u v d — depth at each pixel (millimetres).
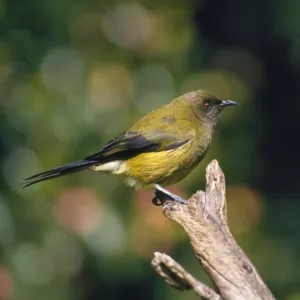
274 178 19234
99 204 14109
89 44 15125
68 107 14508
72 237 14242
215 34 19453
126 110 14758
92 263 14562
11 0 14797
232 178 16047
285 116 19766
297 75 19656
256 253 15820
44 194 14227
